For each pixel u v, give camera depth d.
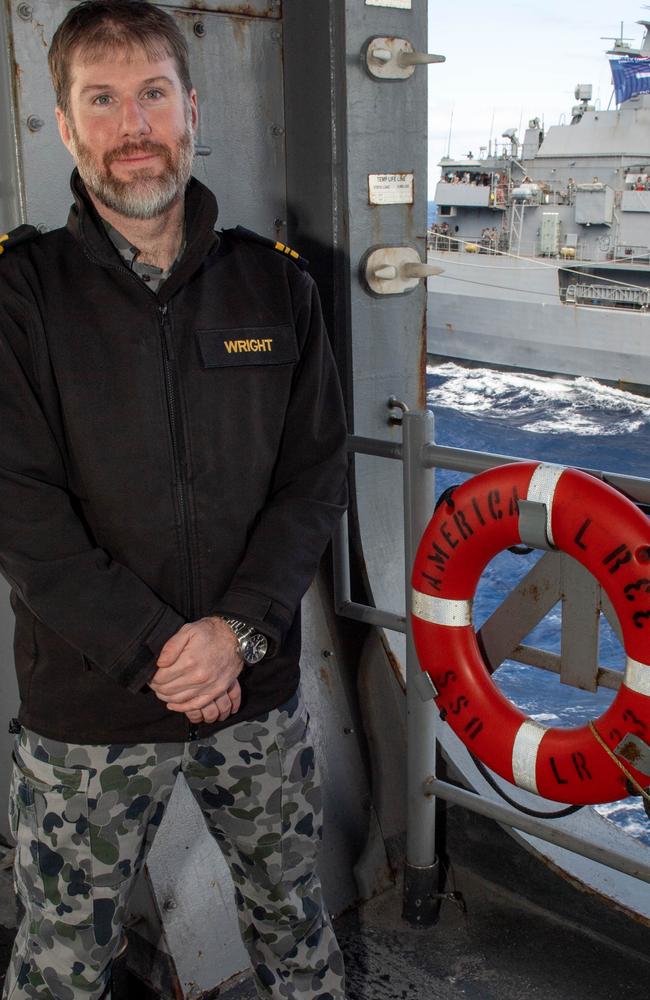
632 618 1.42
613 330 21.45
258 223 2.09
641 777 1.45
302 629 2.16
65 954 1.40
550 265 23.08
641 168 22.72
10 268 1.29
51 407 1.31
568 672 1.80
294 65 2.03
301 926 1.54
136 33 1.25
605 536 1.43
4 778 2.23
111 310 1.31
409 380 2.23
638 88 23.16
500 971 2.04
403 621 2.04
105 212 1.33
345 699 2.23
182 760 1.42
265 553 1.40
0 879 2.19
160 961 1.92
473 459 1.78
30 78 1.69
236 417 1.38
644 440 19.81
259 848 1.50
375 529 2.22
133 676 1.28
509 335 23.27
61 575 1.26
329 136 2.00
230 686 1.36
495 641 1.90
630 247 22.31
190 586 1.38
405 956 2.08
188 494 1.35
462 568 1.64
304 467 1.50
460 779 2.22
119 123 1.25
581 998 1.96
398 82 2.04
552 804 2.25
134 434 1.32
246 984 1.99
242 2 1.96
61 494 1.29
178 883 1.92
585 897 2.11
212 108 1.96
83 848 1.37
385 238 2.11
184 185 1.32
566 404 21.58
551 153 23.66
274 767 1.46
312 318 1.49
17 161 1.71
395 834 2.32
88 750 1.35
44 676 1.36
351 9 1.93
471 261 23.97
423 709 2.01
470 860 2.30
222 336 1.37
